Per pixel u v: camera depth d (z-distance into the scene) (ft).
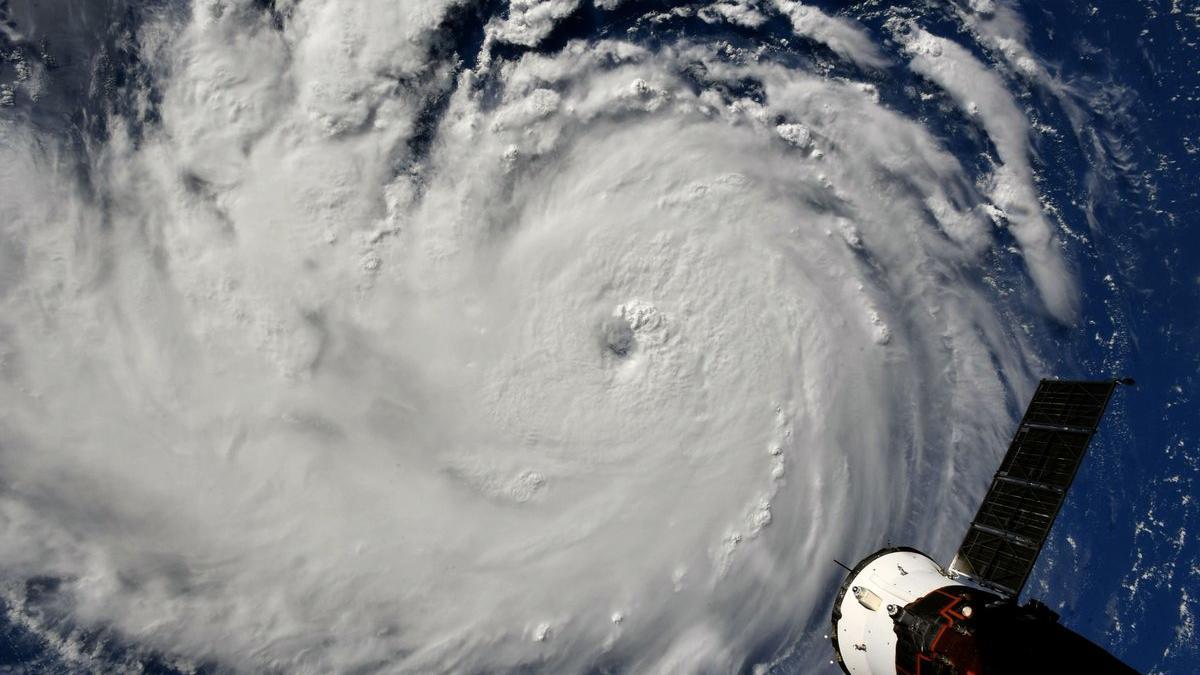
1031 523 44.98
